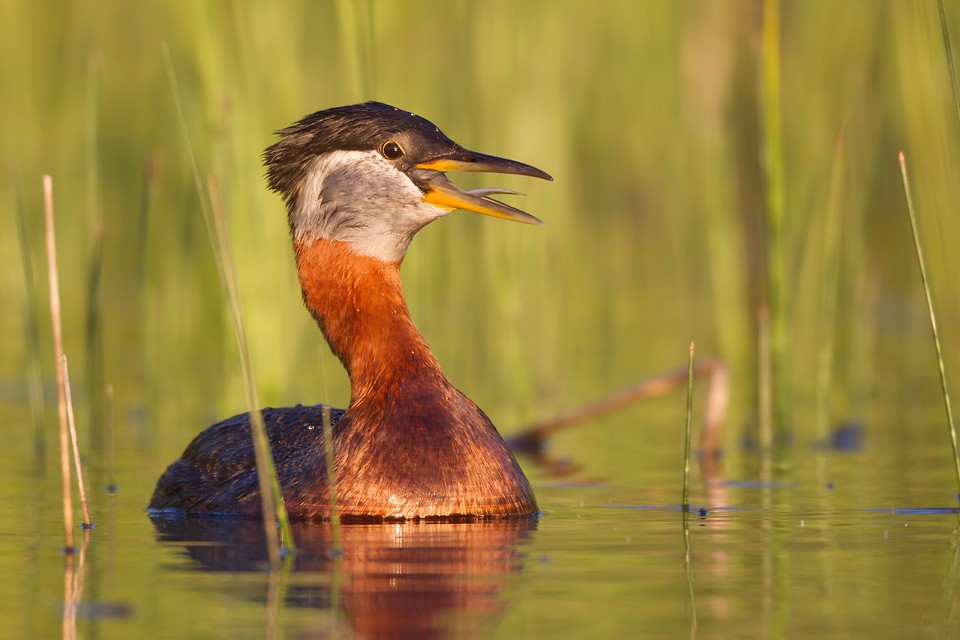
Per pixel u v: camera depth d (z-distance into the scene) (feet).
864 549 28.37
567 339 68.44
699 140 72.43
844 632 21.53
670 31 72.38
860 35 65.05
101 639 21.36
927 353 69.62
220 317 59.52
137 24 79.05
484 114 57.26
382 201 34.94
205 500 33.94
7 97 81.82
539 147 60.90
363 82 43.50
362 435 32.68
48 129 81.82
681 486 38.45
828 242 48.52
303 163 35.86
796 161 65.72
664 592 24.27
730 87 68.74
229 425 36.76
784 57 66.39
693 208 75.36
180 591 24.43
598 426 52.65
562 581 25.13
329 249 35.06
